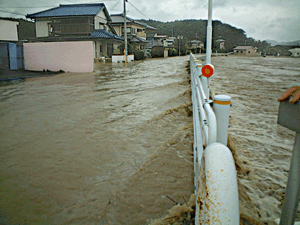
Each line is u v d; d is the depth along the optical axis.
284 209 1.50
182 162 3.48
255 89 9.47
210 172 1.29
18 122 5.43
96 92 8.99
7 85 10.89
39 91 9.30
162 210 2.44
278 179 2.99
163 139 4.38
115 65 23.45
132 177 3.09
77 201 2.65
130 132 4.76
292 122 1.26
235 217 1.18
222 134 2.25
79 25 32.09
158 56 46.34
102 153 3.83
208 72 3.91
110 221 2.32
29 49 17.44
